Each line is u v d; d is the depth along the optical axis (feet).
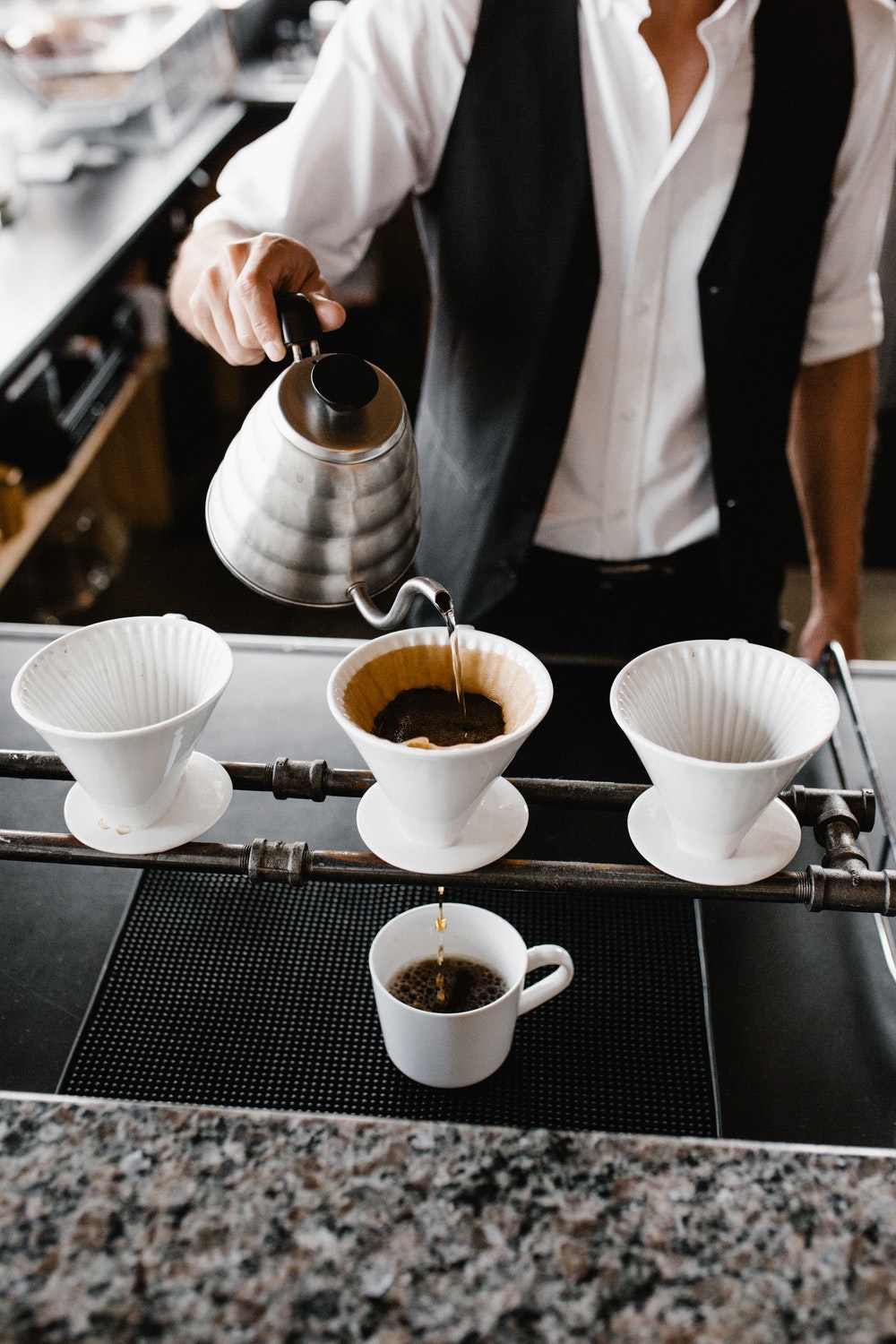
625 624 4.42
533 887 2.01
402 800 1.87
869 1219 1.52
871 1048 2.27
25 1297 1.42
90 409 7.88
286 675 3.35
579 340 3.85
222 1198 1.54
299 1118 1.65
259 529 2.21
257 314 2.41
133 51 8.78
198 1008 2.30
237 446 2.25
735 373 3.92
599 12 3.46
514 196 3.75
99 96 8.55
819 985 2.39
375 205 3.94
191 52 9.61
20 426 7.18
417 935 2.26
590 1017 2.30
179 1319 1.40
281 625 9.11
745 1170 1.58
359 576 2.27
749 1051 2.25
